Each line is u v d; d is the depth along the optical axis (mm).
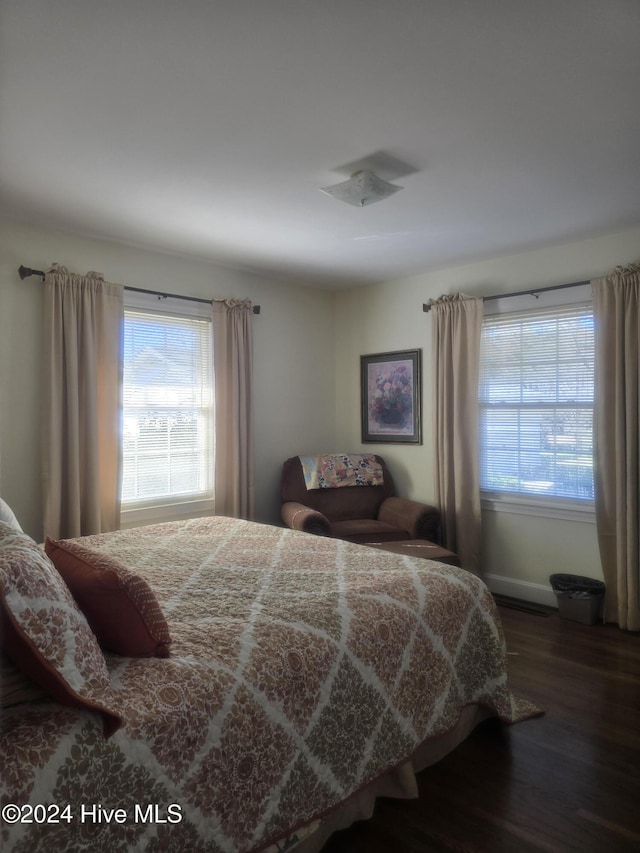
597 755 2193
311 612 1862
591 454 3850
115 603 1511
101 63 1859
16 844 1078
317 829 1685
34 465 3395
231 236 3689
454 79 1962
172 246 3902
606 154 2553
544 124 2281
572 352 3922
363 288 5180
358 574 2303
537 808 1896
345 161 2598
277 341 4883
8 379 3299
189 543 2846
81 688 1262
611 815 1860
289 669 1601
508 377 4254
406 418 4867
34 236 3420
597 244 3758
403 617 2002
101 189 2914
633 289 3498
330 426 5367
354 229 3564
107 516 3627
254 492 4574
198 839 1349
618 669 2961
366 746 1776
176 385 4148
